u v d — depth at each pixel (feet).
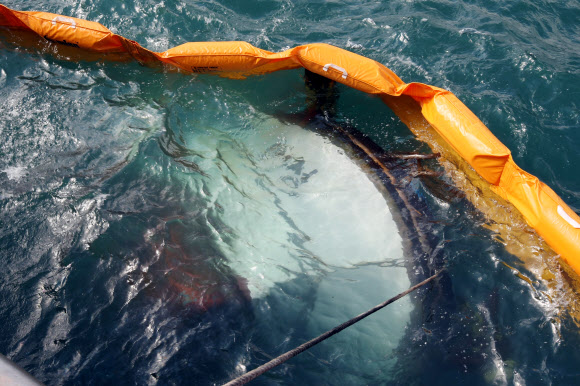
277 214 14.80
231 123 17.71
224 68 19.15
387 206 15.03
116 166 15.93
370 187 15.55
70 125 17.26
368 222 14.56
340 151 16.65
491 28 25.30
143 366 11.05
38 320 11.80
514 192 15.46
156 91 18.83
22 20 20.27
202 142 16.98
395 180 15.87
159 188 15.37
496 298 13.01
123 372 10.91
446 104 17.24
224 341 11.66
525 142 19.01
